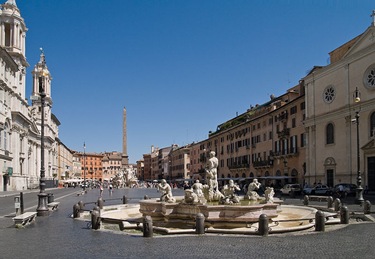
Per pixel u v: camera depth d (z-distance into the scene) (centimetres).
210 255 1062
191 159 12094
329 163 4759
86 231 1531
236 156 8162
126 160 13288
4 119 6184
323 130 4912
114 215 2211
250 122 7406
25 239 1347
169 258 1027
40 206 2155
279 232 1461
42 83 2272
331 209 2248
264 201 1897
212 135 10075
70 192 6372
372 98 4106
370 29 4175
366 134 4188
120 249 1156
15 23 7594
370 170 4106
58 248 1179
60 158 13988
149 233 1377
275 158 6334
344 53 4997
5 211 2445
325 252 1097
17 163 6956
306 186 4691
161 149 18762
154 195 5059
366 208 2092
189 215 1730
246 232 1423
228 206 1599
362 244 1221
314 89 5147
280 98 7094
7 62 6431
